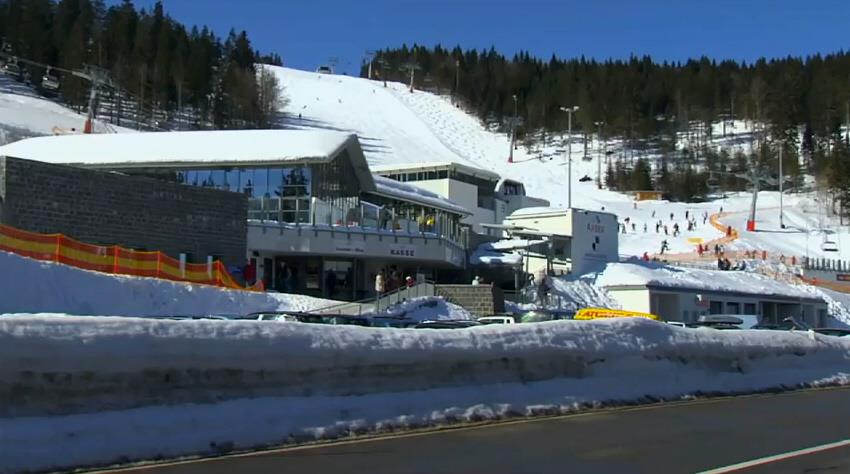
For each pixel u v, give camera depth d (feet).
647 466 29.43
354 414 35.35
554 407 43.80
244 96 462.60
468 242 175.42
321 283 138.72
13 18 423.64
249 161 134.92
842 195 370.12
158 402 30.04
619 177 475.72
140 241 100.99
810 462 30.63
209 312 90.84
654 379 51.42
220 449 30.25
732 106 607.78
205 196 110.22
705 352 56.03
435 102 649.61
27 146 149.89
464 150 524.52
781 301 196.24
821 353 66.74
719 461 30.60
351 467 28.30
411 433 36.22
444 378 40.19
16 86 390.42
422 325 65.26
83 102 384.47
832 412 46.96
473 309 126.62
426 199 186.39
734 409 48.11
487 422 39.91
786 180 467.11
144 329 30.14
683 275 189.06
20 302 72.02
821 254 295.48
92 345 28.53
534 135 591.78
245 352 32.63
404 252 144.25
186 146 140.77
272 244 128.88
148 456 28.45
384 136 492.54
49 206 91.20
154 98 424.46
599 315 89.40
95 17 487.20
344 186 150.51
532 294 155.53
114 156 139.64
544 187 458.50
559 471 28.32
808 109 538.06
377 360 37.32
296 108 524.93
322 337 35.53
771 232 330.13
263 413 32.45
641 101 599.98
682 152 546.67
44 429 26.71
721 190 476.13
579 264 184.96
